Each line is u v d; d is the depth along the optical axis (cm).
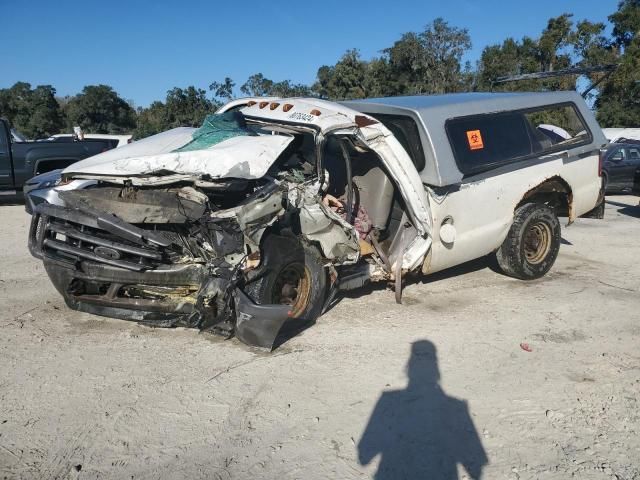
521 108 662
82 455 335
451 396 407
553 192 690
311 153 555
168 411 382
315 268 517
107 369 441
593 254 826
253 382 423
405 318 555
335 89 3475
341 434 359
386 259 575
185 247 469
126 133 4709
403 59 3475
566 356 472
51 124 4347
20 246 854
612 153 1547
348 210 542
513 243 649
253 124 582
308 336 510
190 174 458
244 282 464
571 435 357
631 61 3281
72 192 486
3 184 1276
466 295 625
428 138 566
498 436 357
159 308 475
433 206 572
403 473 321
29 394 402
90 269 477
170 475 318
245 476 318
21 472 318
